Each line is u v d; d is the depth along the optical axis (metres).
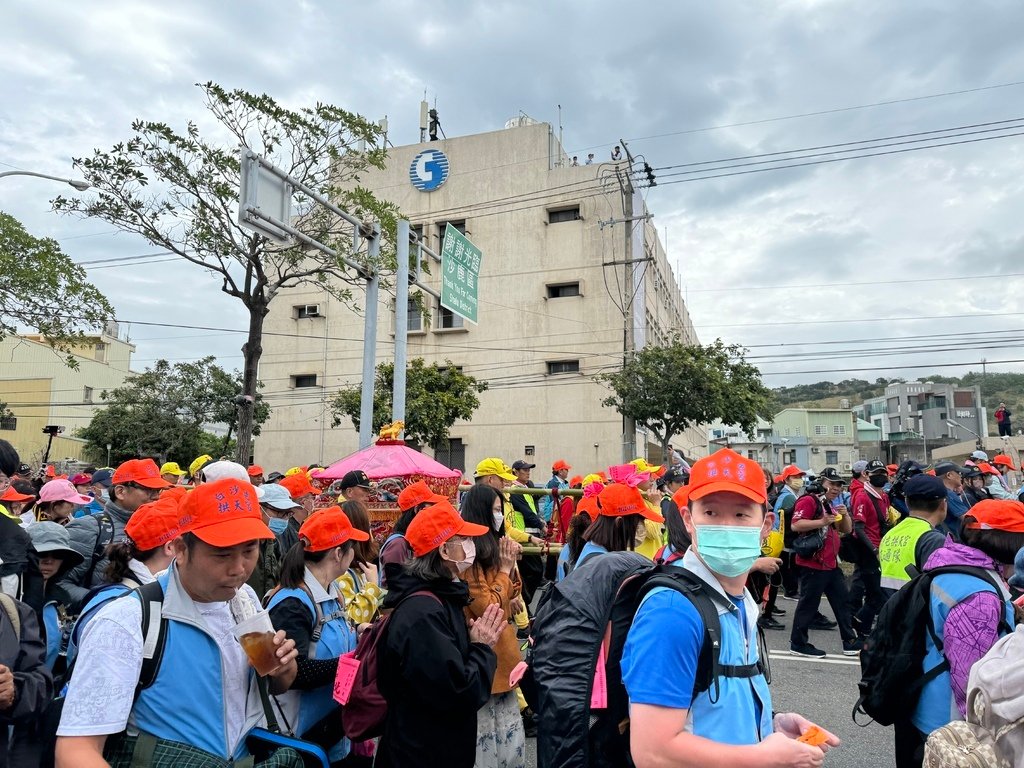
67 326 16.17
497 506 4.94
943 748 2.04
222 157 14.73
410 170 34.38
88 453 35.41
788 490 9.81
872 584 8.89
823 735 2.09
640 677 1.99
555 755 2.53
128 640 2.29
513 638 4.19
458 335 32.84
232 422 35.03
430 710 3.12
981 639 3.06
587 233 31.56
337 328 34.81
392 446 8.80
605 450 30.34
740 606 2.20
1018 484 16.42
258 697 2.63
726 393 25.31
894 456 46.03
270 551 5.62
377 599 4.26
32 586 3.64
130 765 2.28
